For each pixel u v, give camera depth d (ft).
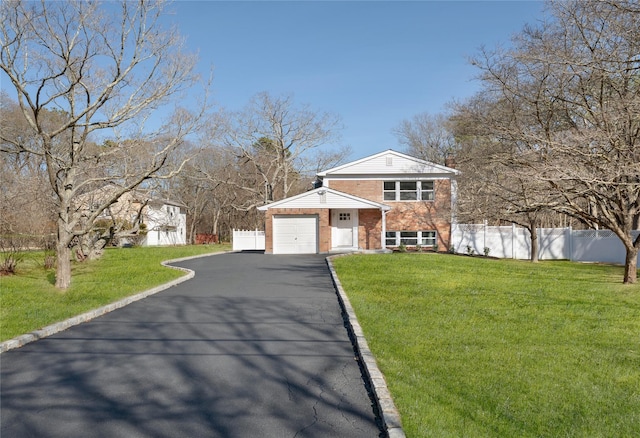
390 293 40.45
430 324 28.76
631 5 40.06
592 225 91.76
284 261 76.54
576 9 47.62
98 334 28.14
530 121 55.36
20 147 43.68
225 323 30.89
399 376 19.30
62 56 41.19
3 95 86.58
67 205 44.93
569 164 44.06
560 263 83.05
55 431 15.20
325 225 94.73
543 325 28.81
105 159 59.00
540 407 16.34
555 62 44.42
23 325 28.73
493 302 36.50
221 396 18.16
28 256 70.03
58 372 21.13
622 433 14.49
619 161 41.63
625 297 40.04
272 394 18.34
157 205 128.26
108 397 18.10
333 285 47.80
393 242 101.96
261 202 146.41
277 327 29.68
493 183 58.95
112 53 43.75
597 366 20.83
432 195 102.32
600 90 45.98
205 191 183.01
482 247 100.37
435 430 14.34
